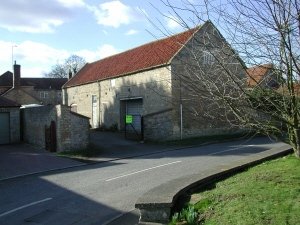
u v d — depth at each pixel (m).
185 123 27.64
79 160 20.58
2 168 18.88
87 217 9.32
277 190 6.91
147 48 34.12
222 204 6.86
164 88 27.64
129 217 8.84
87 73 42.16
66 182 14.40
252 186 7.37
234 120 6.66
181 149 23.12
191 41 6.13
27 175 17.12
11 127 30.06
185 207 7.25
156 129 27.33
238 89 5.96
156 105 28.67
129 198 10.84
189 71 6.36
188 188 8.09
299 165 8.42
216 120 6.97
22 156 22.14
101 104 36.91
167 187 8.02
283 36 5.34
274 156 10.86
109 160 20.25
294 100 6.27
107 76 35.50
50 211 10.13
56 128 23.47
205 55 6.07
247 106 6.13
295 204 6.22
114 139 28.95
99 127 37.22
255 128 6.75
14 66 59.25
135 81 31.31
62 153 22.59
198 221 6.60
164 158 19.03
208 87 6.05
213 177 8.84
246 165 9.83
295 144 8.23
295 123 6.49
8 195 12.77
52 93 78.62
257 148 20.56
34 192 12.97
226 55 5.84
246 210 6.30
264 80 6.06
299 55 5.61
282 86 6.20
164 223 6.98
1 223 9.30
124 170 16.09
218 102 6.32
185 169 14.85
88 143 24.03
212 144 24.77
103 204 10.42
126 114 33.50
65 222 9.03
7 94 58.12
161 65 27.42
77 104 42.03
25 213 10.12
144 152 22.66
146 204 7.10
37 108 26.58
